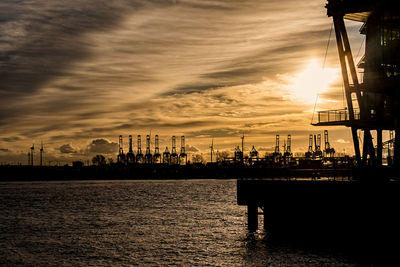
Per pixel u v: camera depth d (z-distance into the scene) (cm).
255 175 4388
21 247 4206
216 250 3853
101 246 4194
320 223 3512
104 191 14050
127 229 5209
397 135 4669
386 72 4959
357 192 3378
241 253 3647
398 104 4750
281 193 3681
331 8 4828
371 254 3309
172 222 5747
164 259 3631
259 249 3634
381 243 3291
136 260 3625
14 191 14375
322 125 5044
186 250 3922
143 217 6406
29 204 9119
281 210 3697
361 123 4850
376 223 3306
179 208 7706
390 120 4772
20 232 5106
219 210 7225
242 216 6312
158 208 7788
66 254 3884
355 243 3378
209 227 5206
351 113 4844
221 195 11312
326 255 3306
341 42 4850
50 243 4381
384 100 5156
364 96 5222
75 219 6344
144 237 4619
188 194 11831
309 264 3123
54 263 3588
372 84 4794
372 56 5150
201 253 3781
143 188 15812
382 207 3291
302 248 3553
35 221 6162
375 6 4703
